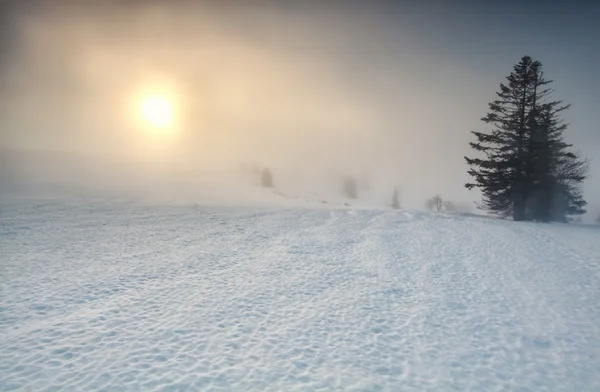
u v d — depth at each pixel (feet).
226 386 19.26
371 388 19.30
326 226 79.82
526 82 96.84
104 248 53.01
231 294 34.65
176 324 27.30
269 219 90.27
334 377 20.31
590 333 26.32
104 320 27.78
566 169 100.94
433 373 20.92
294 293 35.27
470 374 20.85
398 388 19.36
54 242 54.90
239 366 21.33
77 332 25.59
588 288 36.37
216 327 26.91
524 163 95.55
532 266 45.01
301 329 26.81
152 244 57.26
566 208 104.22
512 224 81.30
